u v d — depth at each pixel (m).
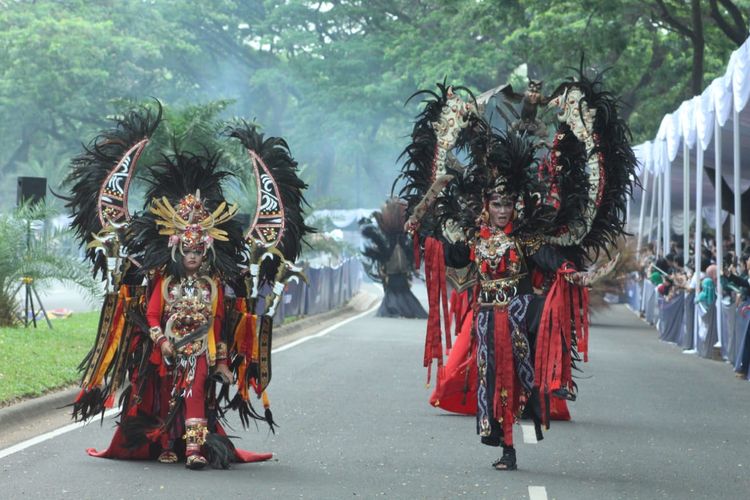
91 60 61.72
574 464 9.80
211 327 9.16
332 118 63.78
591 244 9.66
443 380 12.21
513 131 9.60
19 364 14.59
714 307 21.11
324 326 29.17
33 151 71.12
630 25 39.06
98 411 9.52
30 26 60.81
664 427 12.16
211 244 9.10
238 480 8.66
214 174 9.65
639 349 23.06
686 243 25.00
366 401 13.73
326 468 9.33
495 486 8.71
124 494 8.06
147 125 9.71
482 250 9.30
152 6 68.94
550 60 39.12
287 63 67.81
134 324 9.31
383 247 32.62
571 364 9.59
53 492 8.13
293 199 9.80
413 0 66.19
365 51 63.38
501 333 9.27
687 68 43.28
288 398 13.98
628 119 46.00
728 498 8.49
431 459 9.86
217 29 71.38
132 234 9.27
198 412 9.06
